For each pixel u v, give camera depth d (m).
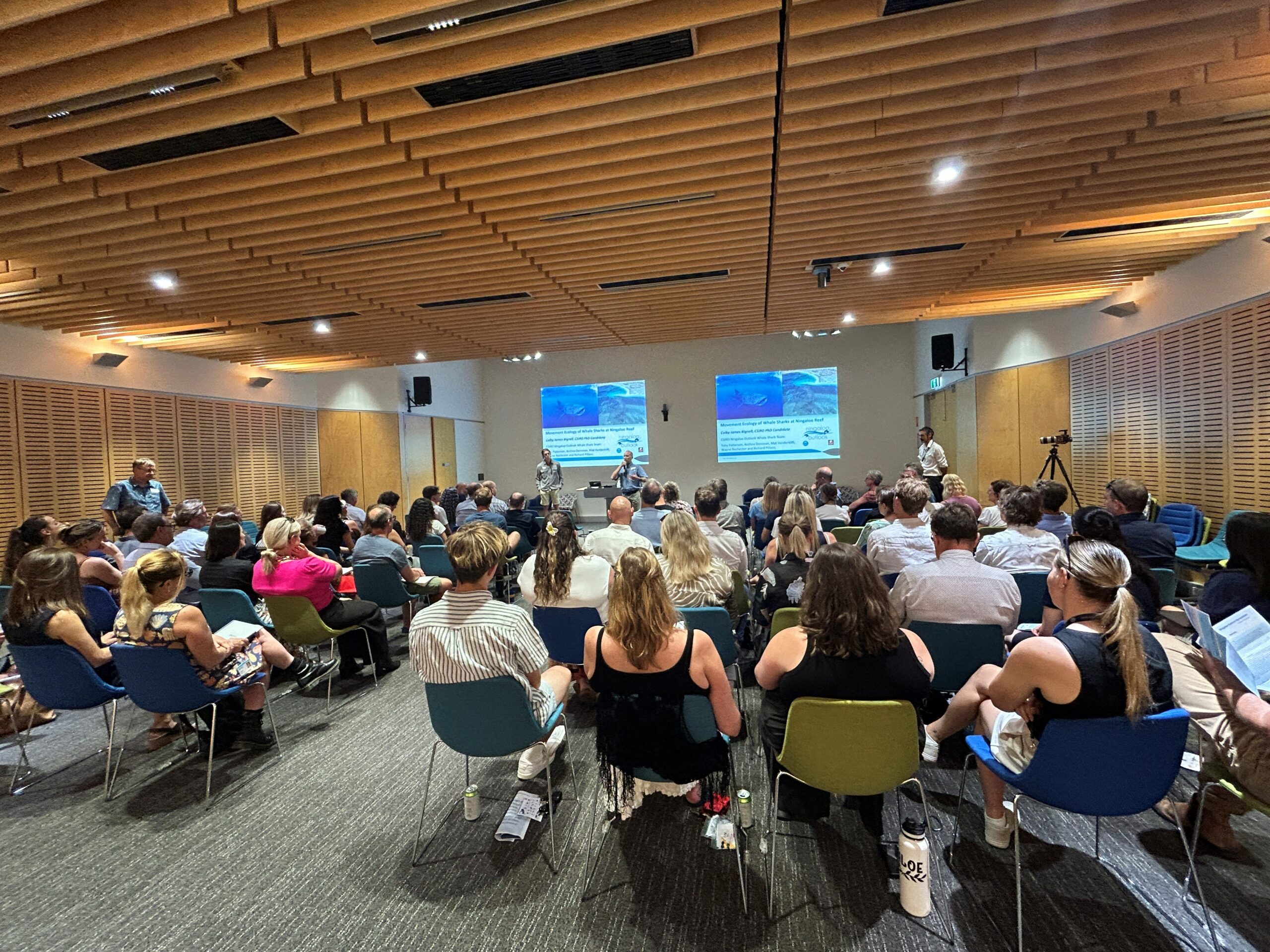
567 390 12.13
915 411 10.66
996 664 2.16
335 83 2.29
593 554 3.31
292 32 1.98
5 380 5.21
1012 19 2.05
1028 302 6.02
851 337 10.89
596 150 2.84
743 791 1.92
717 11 1.99
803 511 3.00
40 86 2.18
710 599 2.74
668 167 2.93
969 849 1.93
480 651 1.85
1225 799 1.84
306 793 2.40
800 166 3.04
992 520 4.44
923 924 1.65
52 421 5.57
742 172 3.00
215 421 7.36
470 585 1.89
